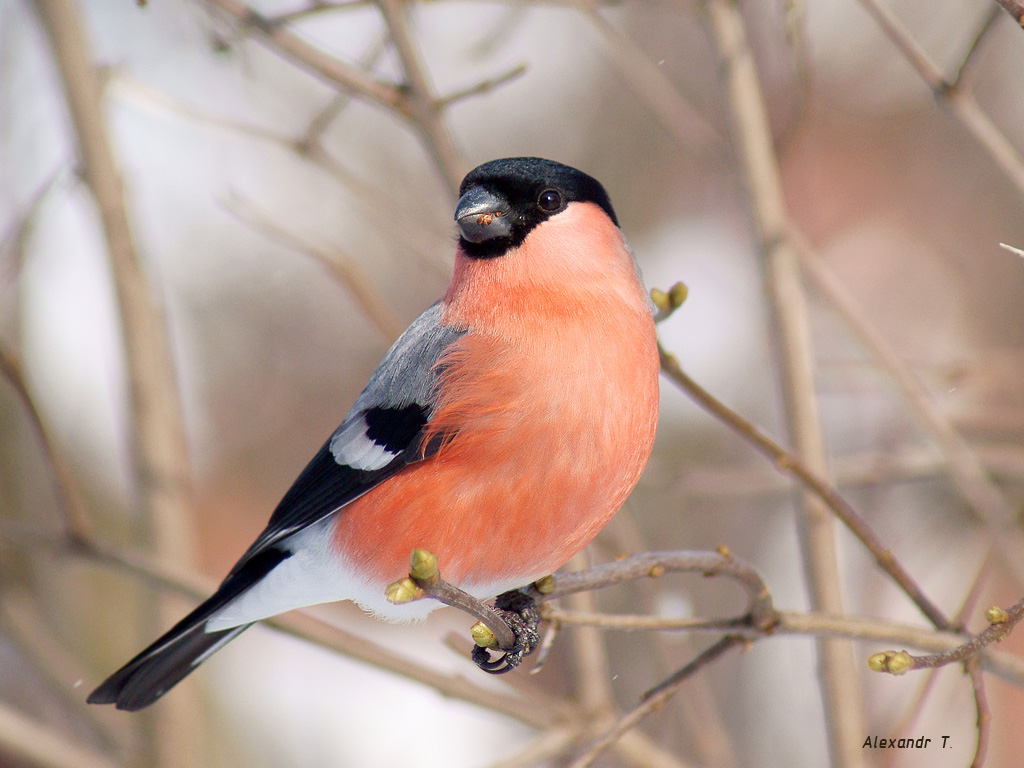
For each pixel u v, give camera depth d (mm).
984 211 13047
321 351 14414
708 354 13492
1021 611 4812
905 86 13398
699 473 10352
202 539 13641
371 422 6352
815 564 7797
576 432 5906
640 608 9562
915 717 7367
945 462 9203
